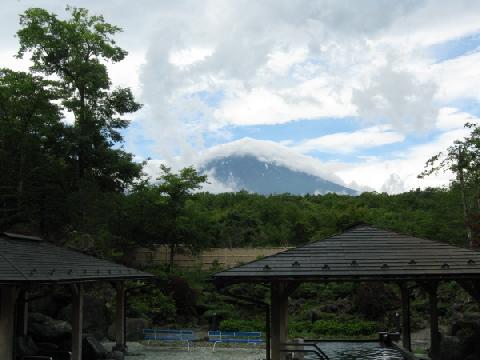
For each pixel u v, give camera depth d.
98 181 33.53
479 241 26.00
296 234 48.34
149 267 36.44
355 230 14.12
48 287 24.89
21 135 30.14
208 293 33.53
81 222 30.98
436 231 37.06
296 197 66.56
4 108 30.08
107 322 26.48
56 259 17.27
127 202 35.28
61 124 31.36
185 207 38.41
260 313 31.19
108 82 33.31
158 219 35.88
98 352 19.02
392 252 12.82
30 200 31.03
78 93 33.28
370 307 29.36
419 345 22.16
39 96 30.09
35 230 30.22
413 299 30.92
